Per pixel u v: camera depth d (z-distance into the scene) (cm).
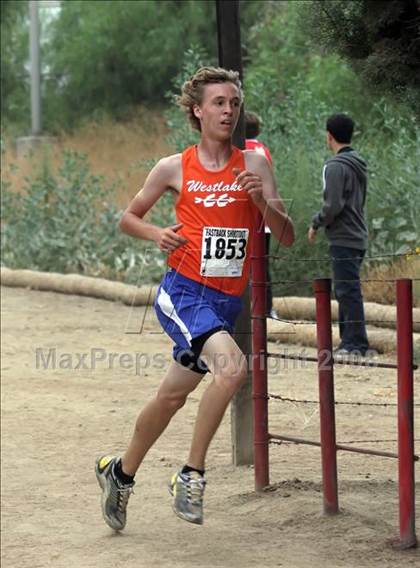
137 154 4812
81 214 3753
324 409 1360
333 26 1384
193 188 1262
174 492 1259
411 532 1254
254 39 5362
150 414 1310
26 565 1282
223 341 1229
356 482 1516
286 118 3712
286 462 1658
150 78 5794
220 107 1255
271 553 1262
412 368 1236
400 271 2689
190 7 5719
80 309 3161
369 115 3647
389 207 3000
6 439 1895
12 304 3284
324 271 3017
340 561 1229
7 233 3925
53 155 4675
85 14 6166
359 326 2292
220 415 1239
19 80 6662
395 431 1811
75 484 1639
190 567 1229
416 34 1327
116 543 1337
